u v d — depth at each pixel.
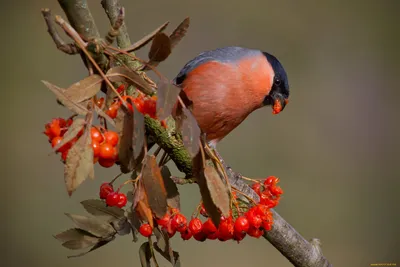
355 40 14.73
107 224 4.14
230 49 6.82
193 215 4.30
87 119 3.39
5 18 14.13
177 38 3.93
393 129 14.08
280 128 13.67
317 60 14.48
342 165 13.40
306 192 12.94
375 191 13.29
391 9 15.04
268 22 14.41
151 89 3.64
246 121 13.55
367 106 14.14
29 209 11.91
